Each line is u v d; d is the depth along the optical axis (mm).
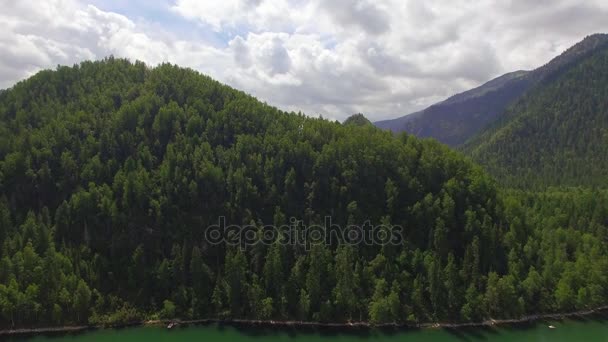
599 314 143500
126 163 164625
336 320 135250
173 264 144875
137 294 140750
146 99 198500
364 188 168125
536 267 150625
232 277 139750
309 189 167250
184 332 131000
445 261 149000
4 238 140500
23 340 123688
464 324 135125
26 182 160000
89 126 181875
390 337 129000
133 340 126000
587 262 150250
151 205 156125
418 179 172125
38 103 199750
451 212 157875
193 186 161125
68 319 131250
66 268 136875
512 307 138375
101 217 152875
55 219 150250
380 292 137000
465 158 191375
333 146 178375
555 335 131125
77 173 163875
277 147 180000
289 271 144125
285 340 127438
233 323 135750
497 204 167125
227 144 187250
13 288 127938
